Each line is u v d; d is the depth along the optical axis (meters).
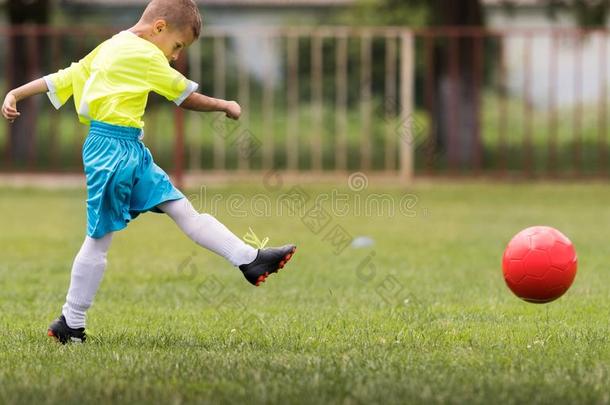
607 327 16.62
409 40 43.34
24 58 52.12
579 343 14.98
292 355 14.03
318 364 13.25
